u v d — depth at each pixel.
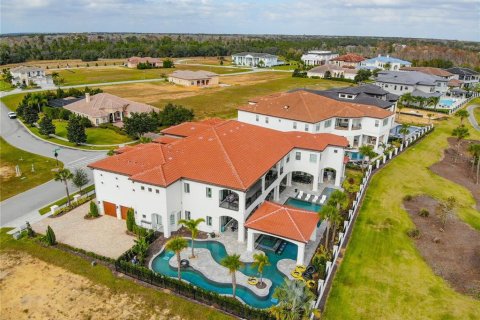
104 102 100.50
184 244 34.81
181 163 45.78
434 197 56.22
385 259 40.66
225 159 45.16
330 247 42.09
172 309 33.22
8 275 37.47
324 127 69.56
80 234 44.47
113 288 35.75
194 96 136.62
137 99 129.25
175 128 62.44
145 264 39.09
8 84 152.25
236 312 32.56
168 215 43.19
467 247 43.53
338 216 39.12
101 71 196.75
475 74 151.88
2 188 57.44
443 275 38.44
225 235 44.34
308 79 176.38
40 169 65.06
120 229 45.59
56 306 33.59
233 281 32.94
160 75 187.25
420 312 33.31
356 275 37.84
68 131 78.81
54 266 38.81
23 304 33.81
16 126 94.12
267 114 70.06
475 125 99.00
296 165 56.94
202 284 36.44
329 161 57.88
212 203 43.41
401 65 184.62
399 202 53.97
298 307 28.19
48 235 41.47
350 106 73.19
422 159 71.88
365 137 75.50
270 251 41.50
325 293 35.12
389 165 67.00
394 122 93.88
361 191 54.88
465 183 62.62
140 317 32.44
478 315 33.12
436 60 187.50
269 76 189.50
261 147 50.94
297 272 37.69
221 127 52.78
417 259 40.91
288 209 42.00
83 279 36.97
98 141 82.38
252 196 44.91
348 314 32.72
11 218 48.34
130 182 44.59
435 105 110.12
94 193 55.25
